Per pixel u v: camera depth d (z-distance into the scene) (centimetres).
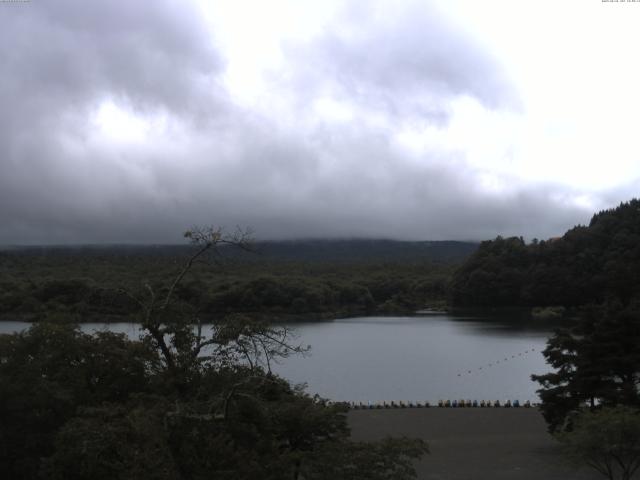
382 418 6184
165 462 2139
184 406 2442
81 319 4206
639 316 4794
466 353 13412
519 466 4425
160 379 2956
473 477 4172
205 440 2370
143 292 3450
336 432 3067
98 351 3291
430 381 9862
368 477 2383
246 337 3031
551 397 4853
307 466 2595
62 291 15325
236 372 2927
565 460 3891
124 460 2188
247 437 2552
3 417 2977
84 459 2320
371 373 10706
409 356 12888
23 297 15762
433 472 4297
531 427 5734
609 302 5134
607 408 3744
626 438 3431
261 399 2783
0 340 3269
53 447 2928
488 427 5759
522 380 9900
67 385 3092
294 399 3095
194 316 3162
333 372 10819
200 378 2950
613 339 4769
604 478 4053
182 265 3391
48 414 3011
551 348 5028
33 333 3300
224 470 2286
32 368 3084
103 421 2456
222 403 2525
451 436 5416
